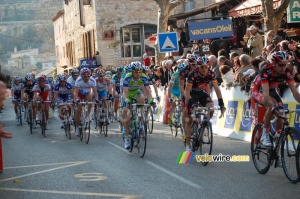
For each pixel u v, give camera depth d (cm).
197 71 984
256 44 1560
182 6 3781
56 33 6788
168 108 1822
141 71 1136
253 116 1133
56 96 1584
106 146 1306
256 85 877
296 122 1092
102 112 1543
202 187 792
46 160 1124
